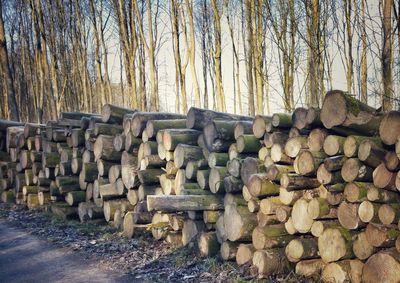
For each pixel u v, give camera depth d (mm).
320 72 9773
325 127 4777
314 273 4809
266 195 5266
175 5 18234
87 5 23500
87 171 8875
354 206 4328
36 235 8227
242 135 6000
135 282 5375
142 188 7465
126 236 7586
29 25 26312
